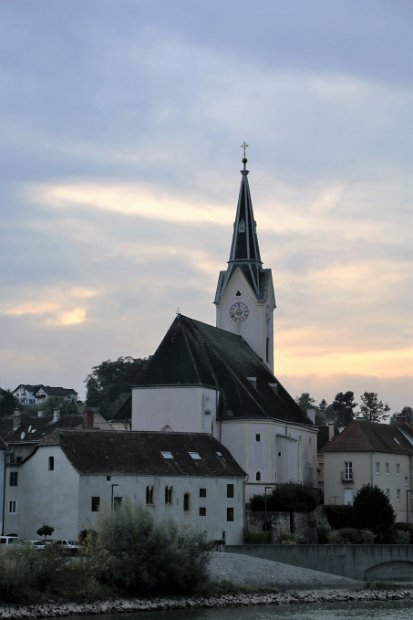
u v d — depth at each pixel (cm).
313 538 16950
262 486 17250
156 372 17362
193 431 16988
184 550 12538
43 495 14538
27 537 14562
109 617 11319
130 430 16850
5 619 10825
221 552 14312
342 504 18288
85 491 14362
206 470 15638
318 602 13212
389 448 19325
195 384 17062
